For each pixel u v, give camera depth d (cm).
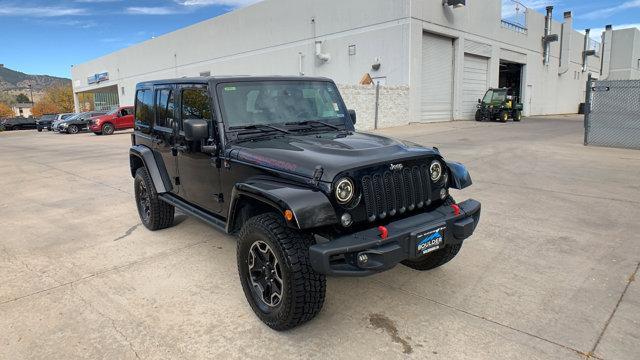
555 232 523
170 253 485
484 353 292
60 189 890
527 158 1066
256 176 348
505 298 366
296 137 395
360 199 308
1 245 534
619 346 296
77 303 374
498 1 2881
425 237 314
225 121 391
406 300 366
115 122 2730
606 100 1241
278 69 2959
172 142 481
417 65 2247
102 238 548
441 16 2367
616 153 1122
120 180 970
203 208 445
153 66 4369
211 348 305
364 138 388
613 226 540
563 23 3934
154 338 318
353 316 343
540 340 305
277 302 323
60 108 9344
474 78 2775
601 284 387
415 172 342
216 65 3538
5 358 297
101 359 294
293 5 2761
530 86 3503
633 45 5038
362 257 287
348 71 2494
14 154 1655
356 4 2383
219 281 411
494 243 491
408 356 291
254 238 325
